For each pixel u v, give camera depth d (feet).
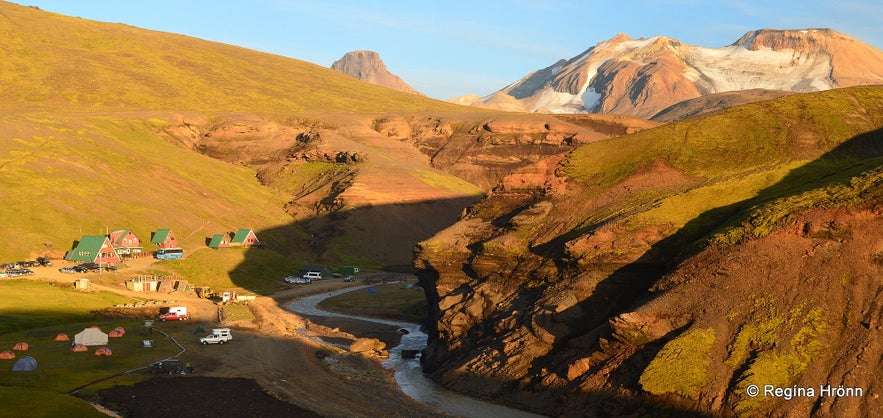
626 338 236.84
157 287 497.46
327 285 605.73
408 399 257.55
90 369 269.23
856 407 189.26
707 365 214.69
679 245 274.16
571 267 292.20
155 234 611.47
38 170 645.51
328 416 230.48
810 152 353.72
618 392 225.56
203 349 320.09
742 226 254.88
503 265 332.19
